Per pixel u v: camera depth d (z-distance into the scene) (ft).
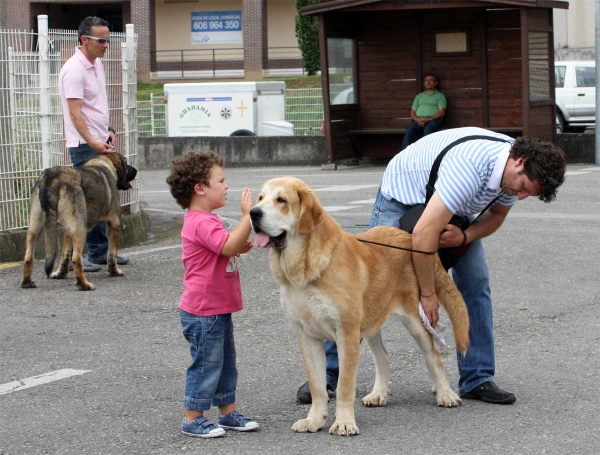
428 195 17.65
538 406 18.11
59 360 21.88
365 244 17.33
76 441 16.51
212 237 16.21
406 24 67.41
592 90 83.56
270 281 30.45
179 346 23.03
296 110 85.10
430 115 65.10
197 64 148.15
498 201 17.97
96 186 30.40
